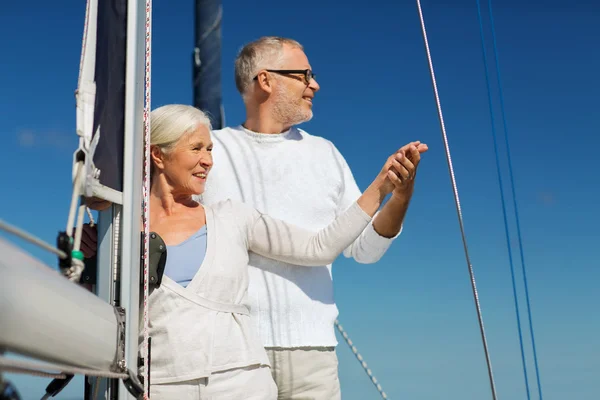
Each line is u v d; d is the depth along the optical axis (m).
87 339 1.69
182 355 2.38
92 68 1.92
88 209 2.12
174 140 2.58
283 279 2.99
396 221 2.93
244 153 3.17
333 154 3.34
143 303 2.27
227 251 2.57
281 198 3.13
